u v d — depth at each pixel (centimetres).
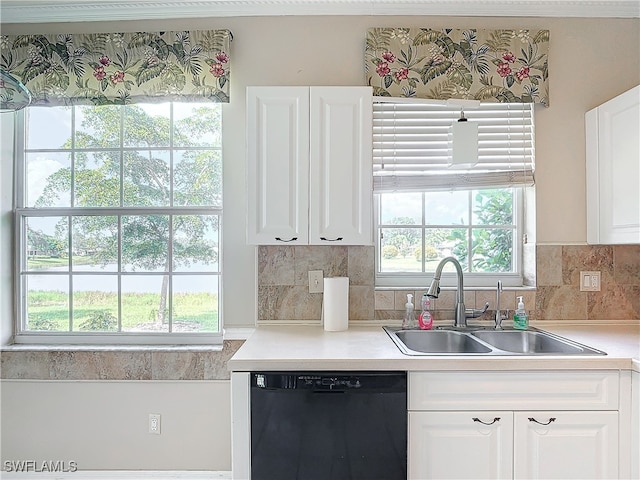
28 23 223
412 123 219
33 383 219
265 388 153
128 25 222
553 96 221
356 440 153
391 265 230
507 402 155
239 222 220
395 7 218
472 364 154
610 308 219
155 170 228
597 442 155
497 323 205
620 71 222
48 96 215
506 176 220
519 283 228
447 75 215
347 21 221
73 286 228
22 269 228
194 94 213
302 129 194
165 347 221
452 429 155
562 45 221
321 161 194
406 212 232
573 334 195
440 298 219
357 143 195
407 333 202
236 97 221
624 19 222
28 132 229
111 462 219
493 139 220
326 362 154
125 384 219
